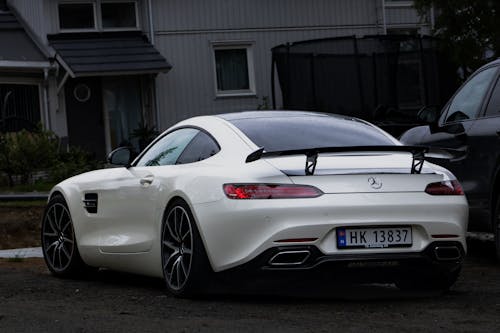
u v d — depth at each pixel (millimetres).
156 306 7582
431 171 7746
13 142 21875
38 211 16266
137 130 26172
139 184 8703
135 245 8719
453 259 7688
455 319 6906
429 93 24219
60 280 9711
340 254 7289
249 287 7570
